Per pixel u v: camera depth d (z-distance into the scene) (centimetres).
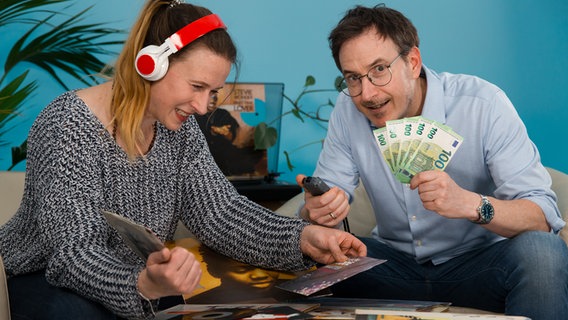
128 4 335
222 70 162
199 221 198
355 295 222
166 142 185
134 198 176
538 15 396
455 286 207
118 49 332
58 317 152
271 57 357
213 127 275
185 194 197
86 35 327
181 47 158
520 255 185
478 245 213
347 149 225
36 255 168
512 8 392
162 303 191
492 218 185
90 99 171
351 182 225
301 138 364
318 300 183
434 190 181
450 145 184
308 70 364
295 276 191
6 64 292
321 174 226
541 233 187
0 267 153
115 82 168
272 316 156
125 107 165
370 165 219
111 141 169
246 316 158
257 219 195
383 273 219
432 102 207
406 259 221
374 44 190
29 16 321
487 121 204
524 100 398
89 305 156
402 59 193
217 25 163
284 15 357
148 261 144
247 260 195
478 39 388
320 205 192
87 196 163
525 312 182
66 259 156
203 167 197
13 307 158
